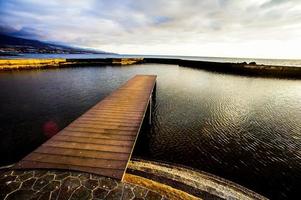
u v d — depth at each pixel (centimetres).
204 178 518
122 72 3070
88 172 379
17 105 1214
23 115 1045
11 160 630
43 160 412
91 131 573
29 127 890
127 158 432
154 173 496
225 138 854
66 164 401
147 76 1886
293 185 571
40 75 2428
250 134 902
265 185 567
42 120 982
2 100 1307
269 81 2552
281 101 1567
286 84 2367
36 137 791
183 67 4231
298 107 1407
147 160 584
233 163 668
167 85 2122
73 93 1592
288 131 957
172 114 1148
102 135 547
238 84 2281
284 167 655
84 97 1478
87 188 341
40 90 1636
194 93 1748
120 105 875
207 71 3550
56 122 963
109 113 752
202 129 938
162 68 3925
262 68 3219
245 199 438
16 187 336
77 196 322
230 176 600
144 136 849
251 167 648
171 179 475
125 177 436
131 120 677
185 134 880
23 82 1934
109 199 322
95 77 2472
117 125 626
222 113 1194
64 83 1989
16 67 2839
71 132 561
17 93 1502
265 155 725
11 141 755
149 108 1066
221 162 672
